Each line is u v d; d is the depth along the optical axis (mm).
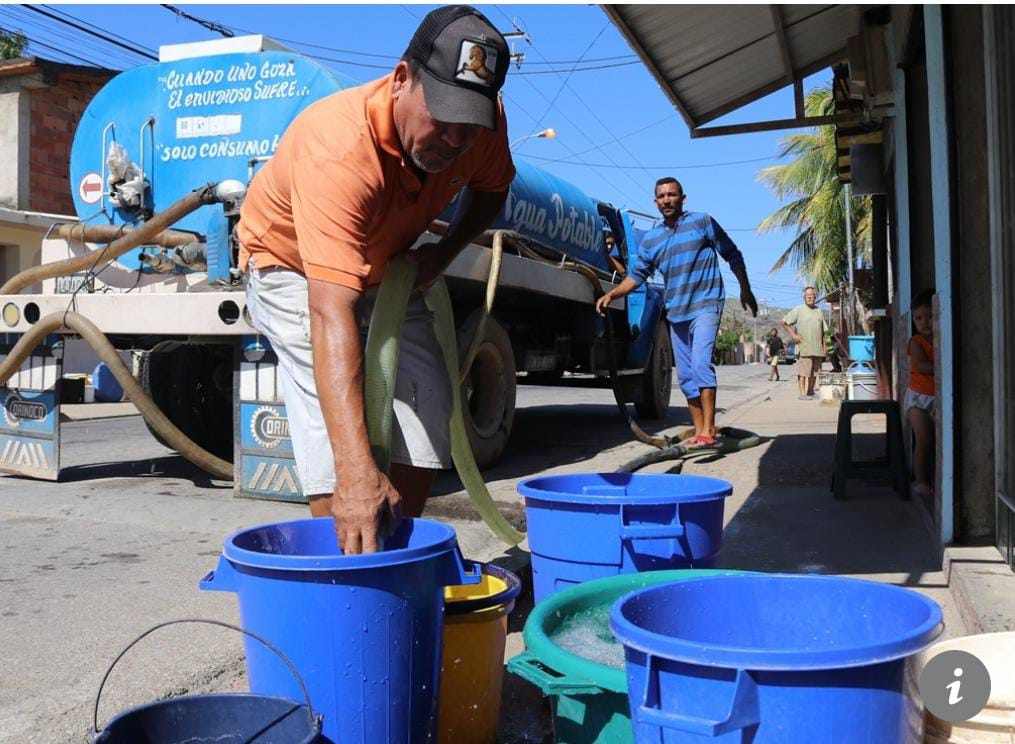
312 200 2398
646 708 1604
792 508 5387
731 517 5172
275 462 5578
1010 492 3676
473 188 3182
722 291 6969
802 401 14367
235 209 5301
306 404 2844
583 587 2412
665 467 6625
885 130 7453
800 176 27188
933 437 5266
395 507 2227
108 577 4152
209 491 6082
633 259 10164
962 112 3949
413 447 2996
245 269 3033
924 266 5684
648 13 4832
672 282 6930
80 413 13156
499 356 7008
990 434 3953
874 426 9641
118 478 6660
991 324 3932
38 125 16516
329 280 2352
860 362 12492
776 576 2068
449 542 2092
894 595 1895
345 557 1888
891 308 8102
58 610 3682
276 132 5906
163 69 6168
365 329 3102
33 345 6074
